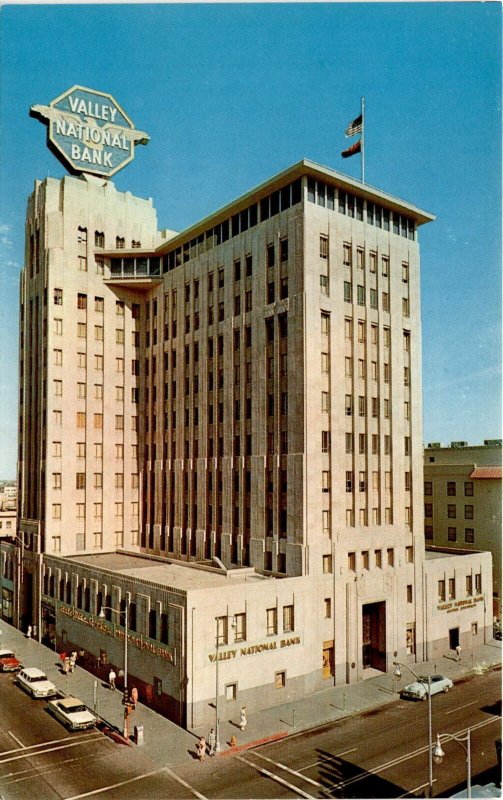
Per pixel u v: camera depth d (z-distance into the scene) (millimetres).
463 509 78250
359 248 55812
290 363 51469
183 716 40906
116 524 71625
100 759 36156
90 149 74438
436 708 44188
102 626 52250
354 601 51219
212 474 60562
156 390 71438
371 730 40281
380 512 55094
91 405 70312
